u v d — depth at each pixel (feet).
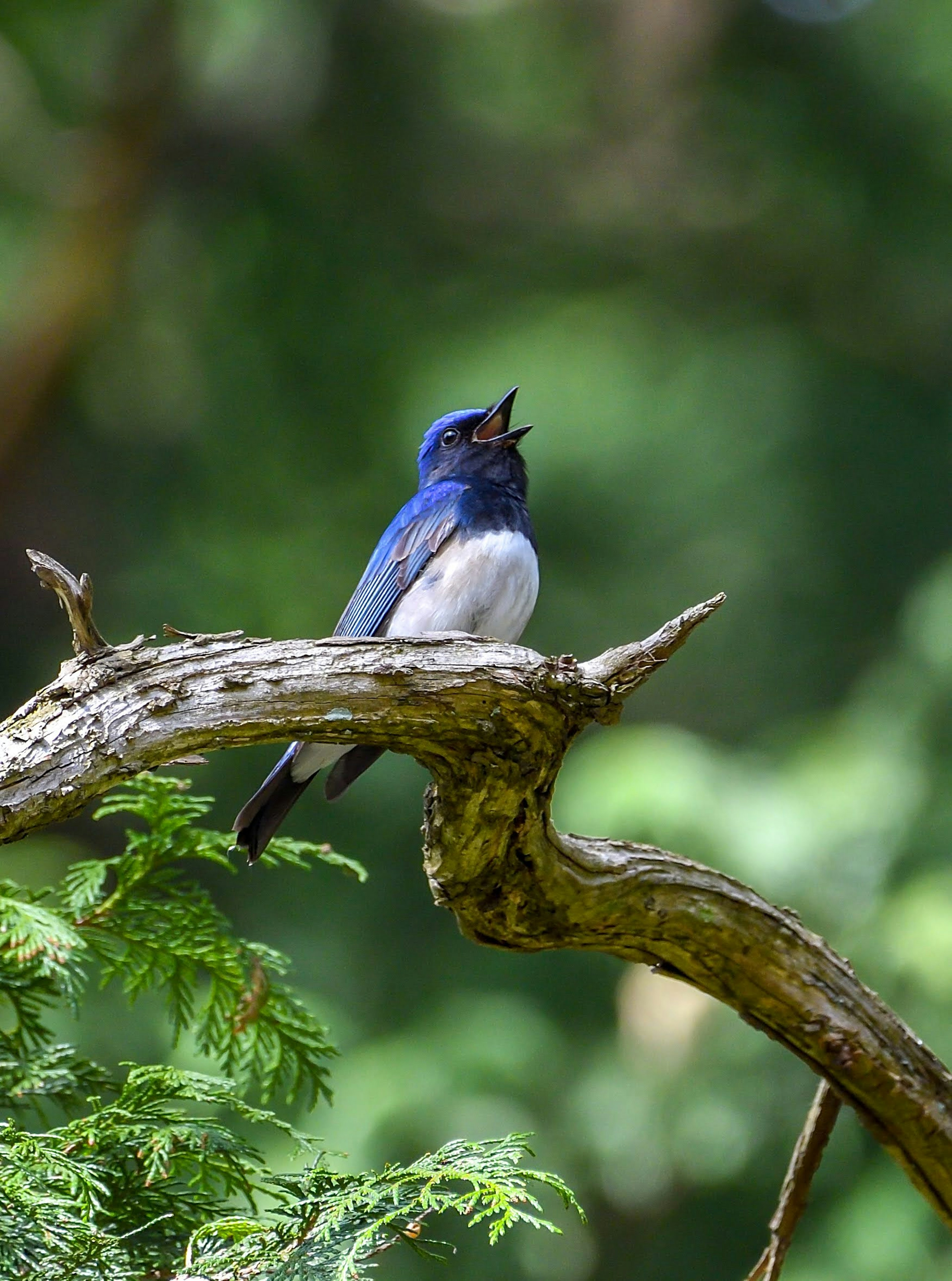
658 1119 39.40
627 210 61.11
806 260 59.52
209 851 16.44
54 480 55.01
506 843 14.90
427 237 60.13
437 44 59.16
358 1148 37.32
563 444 52.65
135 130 52.34
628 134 61.26
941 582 43.98
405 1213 12.03
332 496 55.67
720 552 52.65
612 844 15.80
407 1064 39.58
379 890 46.01
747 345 56.08
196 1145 14.23
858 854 40.57
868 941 38.55
